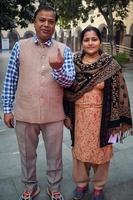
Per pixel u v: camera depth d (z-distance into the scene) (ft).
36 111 10.01
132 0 69.00
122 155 14.89
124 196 11.48
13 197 11.49
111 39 68.54
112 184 12.25
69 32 114.73
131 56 74.95
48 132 10.40
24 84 9.93
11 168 13.83
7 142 17.20
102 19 95.20
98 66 9.69
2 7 44.14
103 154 10.43
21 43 9.91
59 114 10.28
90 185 12.12
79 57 10.12
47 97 9.95
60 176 11.08
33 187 11.32
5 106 10.37
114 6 67.97
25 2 45.93
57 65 9.06
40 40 9.71
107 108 9.88
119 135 10.31
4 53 107.86
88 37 9.75
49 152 10.73
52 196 11.07
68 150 15.65
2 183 12.46
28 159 10.82
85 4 73.92
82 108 10.15
